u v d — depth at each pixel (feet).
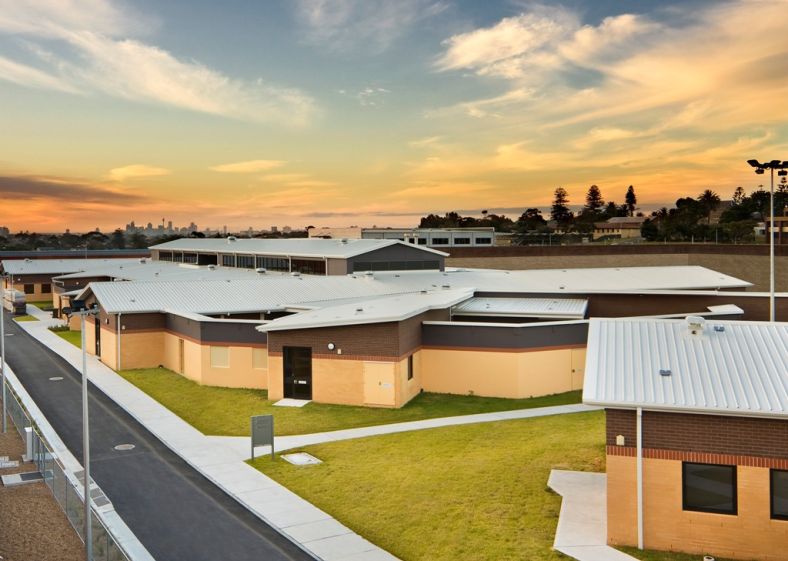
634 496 51.39
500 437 81.20
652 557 49.73
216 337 114.83
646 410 50.57
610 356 58.75
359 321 98.37
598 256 314.76
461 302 139.95
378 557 51.85
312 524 58.03
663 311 142.10
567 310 130.31
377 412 96.32
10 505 63.26
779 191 530.68
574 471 67.00
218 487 67.72
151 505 63.41
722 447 49.42
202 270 219.41
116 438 85.25
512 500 60.49
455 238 329.72
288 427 88.84
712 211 634.02
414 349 106.01
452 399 104.42
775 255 274.57
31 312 231.09
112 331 131.34
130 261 290.15
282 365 104.58
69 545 54.44
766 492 48.55
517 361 104.73
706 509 50.11
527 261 314.76
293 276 171.42
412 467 70.69
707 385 52.34
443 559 50.80
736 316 123.54
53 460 65.16
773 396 49.98
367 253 184.24
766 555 48.60
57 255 402.11
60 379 121.29
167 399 105.40
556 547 51.47
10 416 96.48
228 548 54.44
